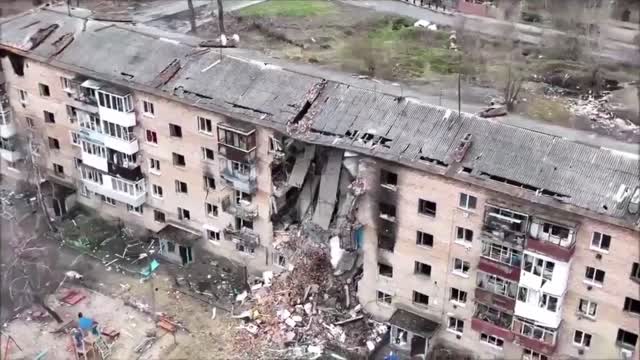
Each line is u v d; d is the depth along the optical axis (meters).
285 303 62.09
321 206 60.69
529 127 56.25
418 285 57.38
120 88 64.75
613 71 74.94
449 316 57.03
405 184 54.22
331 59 72.06
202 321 62.16
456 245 54.06
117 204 71.94
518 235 50.50
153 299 64.50
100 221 73.06
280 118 58.69
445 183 52.38
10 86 72.44
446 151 53.34
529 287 51.56
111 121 66.00
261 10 88.19
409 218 55.22
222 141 60.66
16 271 67.75
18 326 62.25
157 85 63.38
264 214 62.81
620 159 50.25
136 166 67.44
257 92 60.97
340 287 61.72
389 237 56.72
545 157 51.50
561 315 52.38
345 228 57.91
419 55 75.56
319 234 61.72
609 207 48.00
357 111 57.66
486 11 88.81
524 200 49.78
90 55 67.81
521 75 70.94
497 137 53.41
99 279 66.88
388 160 53.69
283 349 59.31
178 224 68.69
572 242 48.94
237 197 63.72
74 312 63.44
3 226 72.94
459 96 57.41
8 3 93.62
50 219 73.38
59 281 66.62
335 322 60.59
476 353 57.03
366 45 75.19
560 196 49.38
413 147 54.12
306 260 62.38
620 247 47.88
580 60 76.50
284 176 61.12
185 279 66.25
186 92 62.34
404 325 57.19
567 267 49.66
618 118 62.94
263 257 64.88
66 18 73.31
